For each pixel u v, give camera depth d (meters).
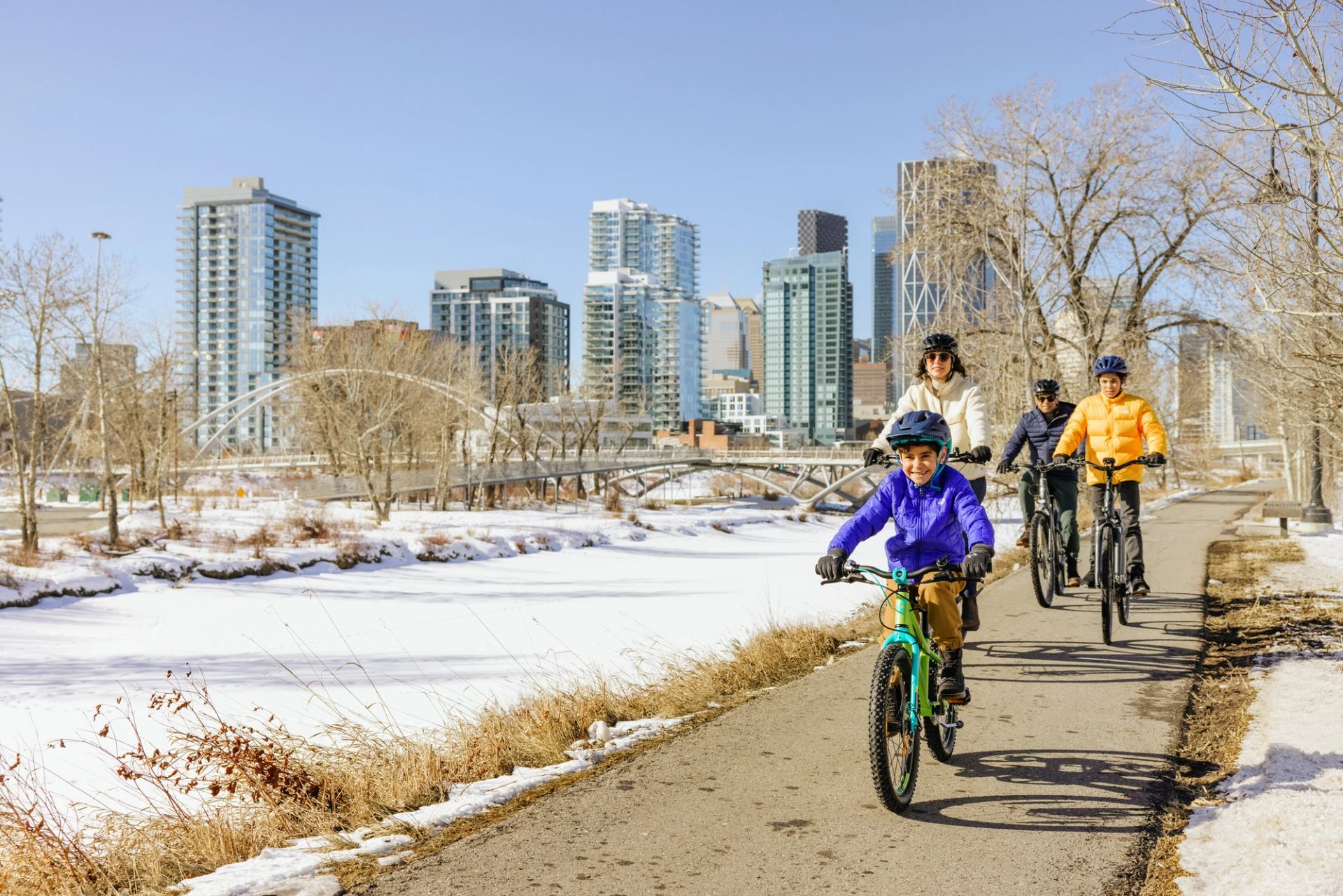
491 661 19.97
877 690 4.43
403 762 5.50
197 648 22.95
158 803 6.26
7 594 26.64
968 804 4.65
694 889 3.76
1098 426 8.72
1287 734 5.41
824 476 83.12
